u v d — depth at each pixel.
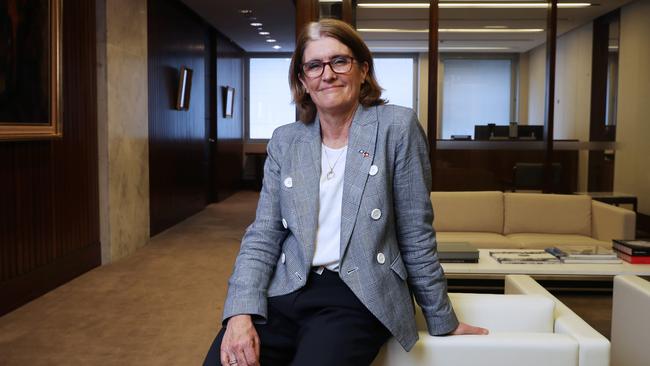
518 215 5.02
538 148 6.50
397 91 10.01
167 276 5.10
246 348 1.39
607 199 6.82
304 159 1.52
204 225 8.01
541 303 1.71
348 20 6.25
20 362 3.12
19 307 4.14
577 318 1.70
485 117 8.01
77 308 4.13
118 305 4.21
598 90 7.33
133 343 3.43
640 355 2.42
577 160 6.73
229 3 7.86
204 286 4.77
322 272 1.48
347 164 1.45
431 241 1.51
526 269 3.51
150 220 7.00
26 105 4.05
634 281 2.53
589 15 7.10
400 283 1.47
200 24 9.24
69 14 4.84
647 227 6.88
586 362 1.50
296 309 1.45
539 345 1.49
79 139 5.08
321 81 1.47
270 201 1.58
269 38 10.91
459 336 1.51
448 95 8.09
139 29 6.18
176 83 7.92
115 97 5.60
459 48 7.39
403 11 6.48
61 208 4.77
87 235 5.26
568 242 4.62
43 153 4.48
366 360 1.42
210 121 10.34
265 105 13.09
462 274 3.53
